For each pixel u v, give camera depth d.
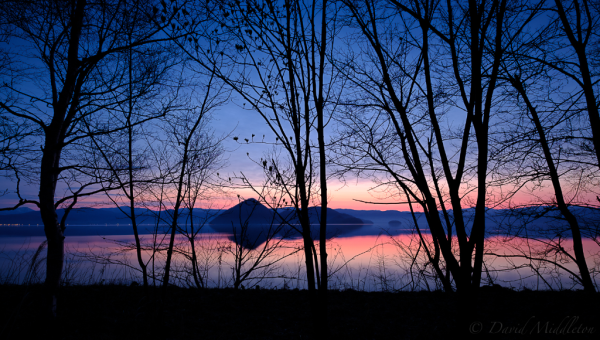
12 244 17.06
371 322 5.62
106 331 4.85
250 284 10.48
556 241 7.80
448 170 3.66
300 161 3.83
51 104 5.12
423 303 6.83
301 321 5.68
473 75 3.53
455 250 8.64
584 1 6.16
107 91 5.02
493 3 3.44
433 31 3.90
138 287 7.77
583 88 6.14
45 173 4.84
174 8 3.67
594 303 5.91
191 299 6.94
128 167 5.25
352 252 16.06
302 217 3.84
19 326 4.79
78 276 9.25
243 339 4.83
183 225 8.89
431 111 3.81
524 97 6.66
